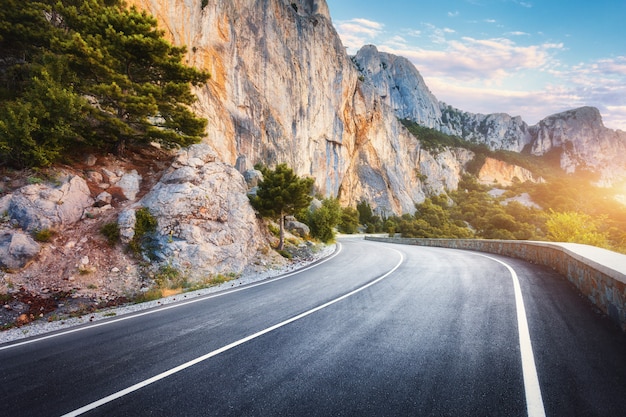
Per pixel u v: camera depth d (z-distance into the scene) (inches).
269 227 837.2
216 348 187.5
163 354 183.0
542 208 4156.0
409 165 4788.4
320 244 1036.5
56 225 435.8
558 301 251.6
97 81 565.0
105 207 510.6
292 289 362.9
